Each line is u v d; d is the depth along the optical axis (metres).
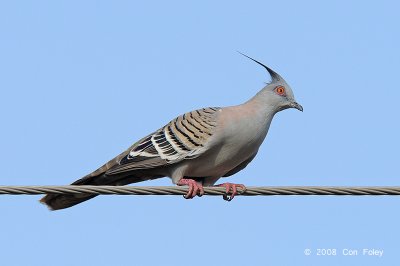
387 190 11.62
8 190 11.30
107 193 11.61
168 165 14.41
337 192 11.73
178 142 14.24
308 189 11.84
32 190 11.38
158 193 12.06
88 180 14.31
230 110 14.48
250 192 12.52
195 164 14.48
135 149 14.25
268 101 14.74
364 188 11.67
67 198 13.79
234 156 14.47
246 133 14.30
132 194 11.83
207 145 14.15
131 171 14.34
